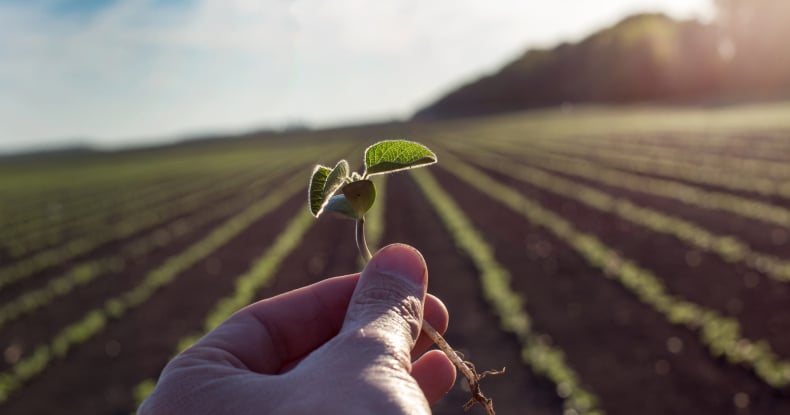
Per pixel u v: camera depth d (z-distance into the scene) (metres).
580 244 11.37
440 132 65.00
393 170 1.23
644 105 94.12
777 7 95.19
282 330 1.61
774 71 95.94
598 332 7.61
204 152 74.12
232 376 1.24
